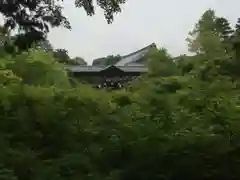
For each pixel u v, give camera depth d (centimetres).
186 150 423
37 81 520
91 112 459
